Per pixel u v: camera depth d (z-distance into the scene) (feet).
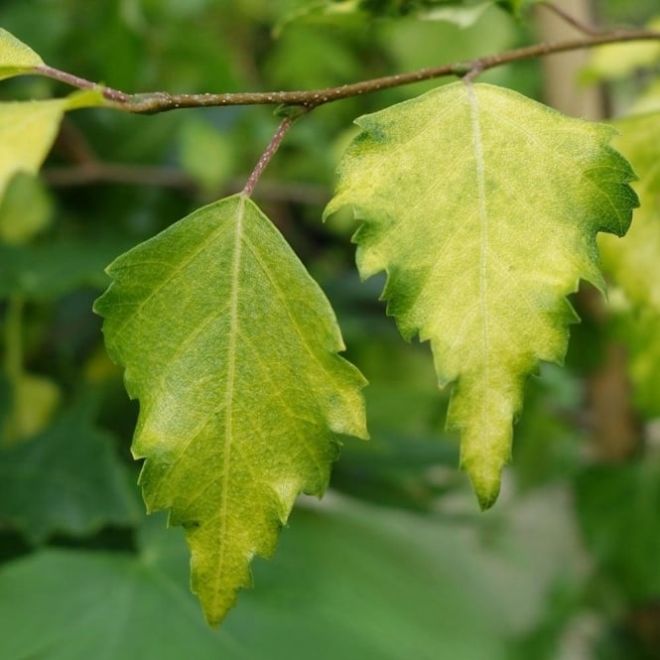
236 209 0.85
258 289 0.84
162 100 0.85
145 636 1.16
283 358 0.84
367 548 1.54
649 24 1.30
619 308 1.14
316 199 1.83
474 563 1.83
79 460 1.22
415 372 1.91
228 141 1.80
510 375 0.82
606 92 1.57
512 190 0.84
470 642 1.50
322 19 1.07
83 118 1.72
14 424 1.46
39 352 1.60
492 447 0.82
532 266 0.83
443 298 0.83
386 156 0.84
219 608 0.84
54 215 1.64
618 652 1.79
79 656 1.14
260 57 2.35
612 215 0.84
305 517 1.52
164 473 0.83
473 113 0.85
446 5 1.04
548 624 1.75
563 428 1.83
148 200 1.74
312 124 2.06
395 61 2.10
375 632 1.30
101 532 1.27
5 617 1.15
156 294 0.84
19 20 1.64
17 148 0.86
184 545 1.24
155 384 0.83
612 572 1.65
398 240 0.83
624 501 1.65
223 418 0.84
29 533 1.19
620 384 1.69
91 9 1.64
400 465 1.47
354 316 1.73
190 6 1.89
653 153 1.02
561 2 1.54
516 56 0.94
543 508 2.10
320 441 0.84
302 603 1.27
